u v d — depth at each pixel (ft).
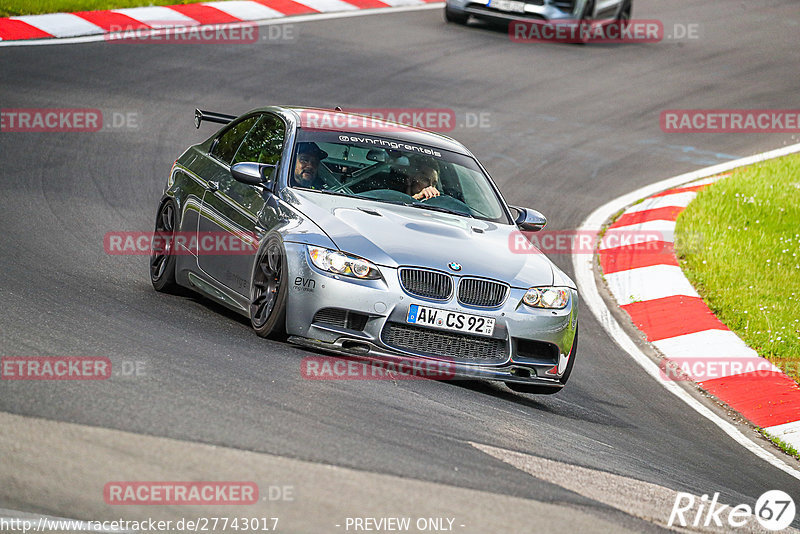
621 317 115.03
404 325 74.13
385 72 201.36
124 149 145.07
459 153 93.30
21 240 100.63
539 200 151.84
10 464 45.50
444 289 75.00
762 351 105.81
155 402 56.34
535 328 77.10
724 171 174.40
